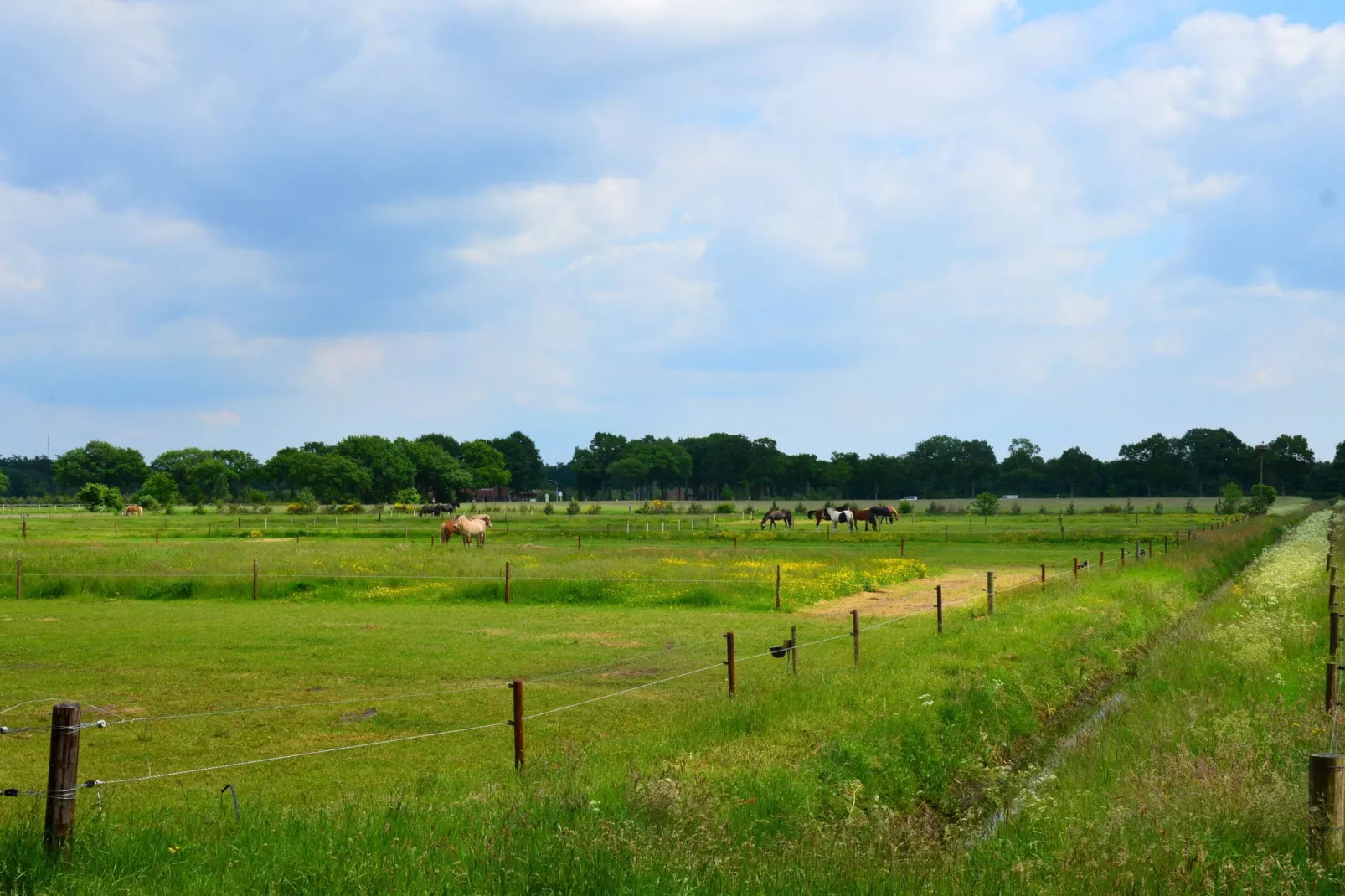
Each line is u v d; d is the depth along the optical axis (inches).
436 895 238.1
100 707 582.6
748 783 356.2
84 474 7052.2
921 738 450.6
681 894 238.8
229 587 1167.6
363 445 5880.9
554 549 1722.4
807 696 513.3
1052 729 536.7
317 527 3038.9
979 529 2834.6
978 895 259.6
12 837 257.9
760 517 3909.9
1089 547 2162.9
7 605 1079.0
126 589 1170.0
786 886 251.6
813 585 1190.9
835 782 378.0
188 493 6565.0
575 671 699.4
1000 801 398.3
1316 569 1211.9
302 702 597.0
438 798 349.7
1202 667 613.6
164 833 289.1
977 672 582.9
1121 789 357.7
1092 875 265.0
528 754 462.6
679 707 553.6
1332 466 7770.7
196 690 633.0
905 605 1092.5
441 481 6589.6
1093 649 702.5
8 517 3863.2
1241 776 341.1
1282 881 257.0
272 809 326.3
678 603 1100.5
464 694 618.2
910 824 347.3
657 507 4616.1
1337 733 411.2
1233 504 4005.9
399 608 1071.6
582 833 273.0
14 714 557.3
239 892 239.5
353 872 245.6
